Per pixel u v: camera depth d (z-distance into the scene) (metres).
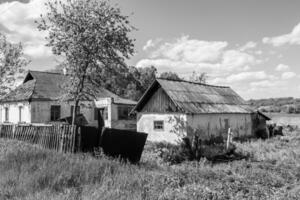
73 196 6.25
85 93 17.64
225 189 8.08
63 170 8.04
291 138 27.12
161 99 24.39
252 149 18.92
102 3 16.50
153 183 7.59
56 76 32.69
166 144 18.50
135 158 12.73
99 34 15.98
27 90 29.45
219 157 16.08
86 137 12.31
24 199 6.12
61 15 16.39
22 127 15.83
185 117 22.62
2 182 7.05
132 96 47.47
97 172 8.16
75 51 16.22
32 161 9.00
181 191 7.14
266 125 31.72
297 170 12.09
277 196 7.89
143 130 25.25
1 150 10.71
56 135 13.15
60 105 29.06
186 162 14.08
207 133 24.14
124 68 17.92
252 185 9.05
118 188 6.91
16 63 26.23
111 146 12.34
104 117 30.39
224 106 27.31
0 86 26.02
